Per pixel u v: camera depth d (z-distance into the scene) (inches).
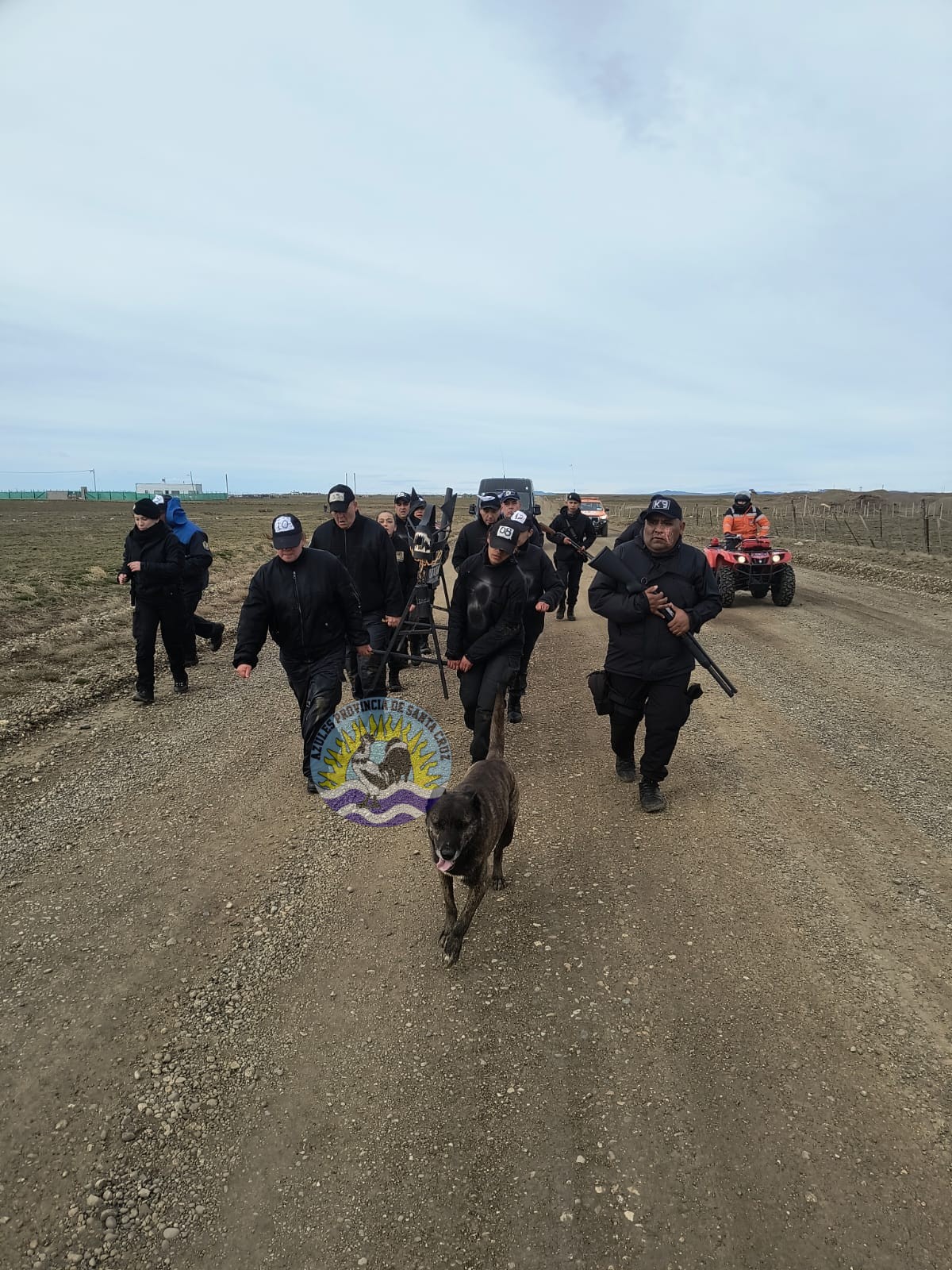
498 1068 116.4
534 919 155.3
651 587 191.3
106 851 186.2
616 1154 100.6
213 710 306.7
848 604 542.3
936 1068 112.9
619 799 211.5
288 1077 116.6
